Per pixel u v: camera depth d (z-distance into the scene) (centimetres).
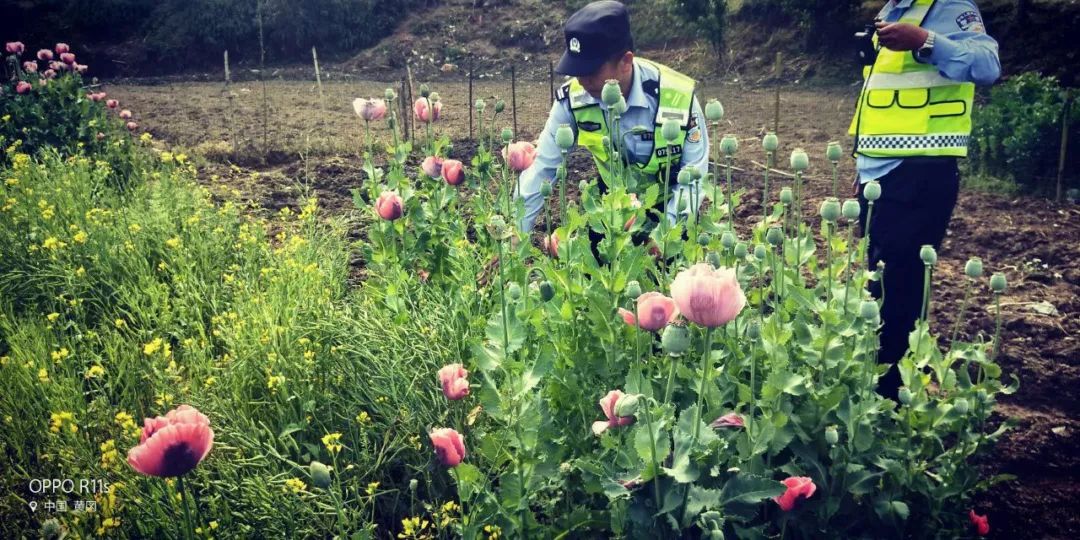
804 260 302
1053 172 746
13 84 772
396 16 1856
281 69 1720
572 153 805
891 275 351
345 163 789
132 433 277
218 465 272
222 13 1798
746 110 1158
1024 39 1261
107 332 371
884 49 342
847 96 1257
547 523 271
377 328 336
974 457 314
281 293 385
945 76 321
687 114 351
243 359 322
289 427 288
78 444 279
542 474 245
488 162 395
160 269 445
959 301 500
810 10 1470
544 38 1738
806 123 1051
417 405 297
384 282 382
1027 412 384
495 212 388
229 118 1102
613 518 228
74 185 538
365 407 316
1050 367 420
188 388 314
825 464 255
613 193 273
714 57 1552
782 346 246
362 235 576
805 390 242
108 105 751
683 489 206
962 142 334
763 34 1546
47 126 714
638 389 227
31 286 425
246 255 457
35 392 317
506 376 248
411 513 268
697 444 204
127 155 705
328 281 425
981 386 274
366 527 251
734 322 277
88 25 1839
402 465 304
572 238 310
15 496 265
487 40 1766
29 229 473
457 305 331
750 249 321
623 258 277
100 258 434
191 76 1678
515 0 1862
